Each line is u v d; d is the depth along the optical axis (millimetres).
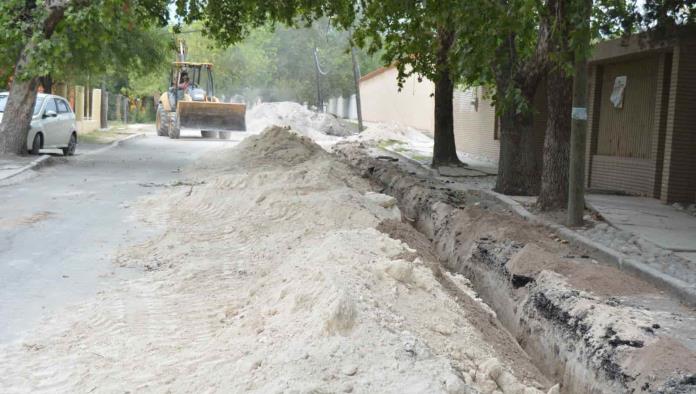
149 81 49656
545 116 21219
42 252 8992
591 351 6215
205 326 6254
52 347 5734
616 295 7371
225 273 8031
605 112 18203
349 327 5191
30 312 6637
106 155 23078
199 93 33844
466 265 9750
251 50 60531
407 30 18594
